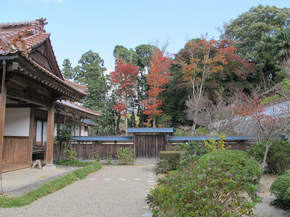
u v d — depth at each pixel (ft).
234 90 66.33
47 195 16.21
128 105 90.12
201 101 54.39
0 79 16.87
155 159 36.27
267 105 36.86
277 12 75.51
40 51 23.81
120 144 37.63
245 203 9.50
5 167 24.43
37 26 25.08
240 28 78.07
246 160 17.94
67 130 34.73
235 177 9.95
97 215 12.28
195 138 36.70
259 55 71.31
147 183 21.11
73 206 13.78
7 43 14.58
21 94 20.53
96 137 38.24
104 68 104.17
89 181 21.91
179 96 88.17
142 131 35.76
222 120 46.39
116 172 27.89
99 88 89.45
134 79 85.51
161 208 10.78
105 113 87.66
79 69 110.63
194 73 69.92
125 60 93.30
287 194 13.47
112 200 15.17
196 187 9.41
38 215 12.10
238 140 37.29
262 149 23.49
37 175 22.00
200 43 74.79
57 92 26.30
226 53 67.92
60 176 21.86
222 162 10.84
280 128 23.58
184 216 9.33
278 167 23.50
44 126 34.50
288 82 35.63
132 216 12.19
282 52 54.19
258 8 77.92
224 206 10.07
